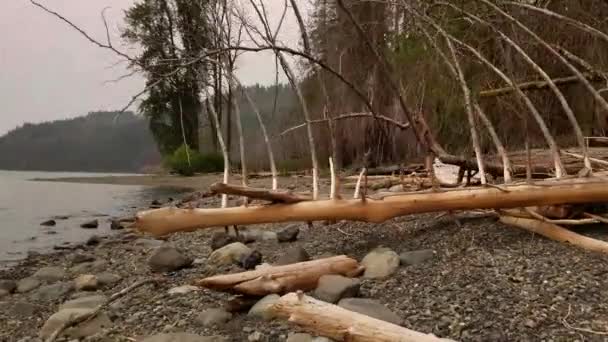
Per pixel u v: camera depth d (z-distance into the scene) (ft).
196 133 52.19
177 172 87.04
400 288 11.84
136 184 74.13
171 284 14.52
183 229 14.40
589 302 10.14
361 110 34.42
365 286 12.21
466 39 21.74
